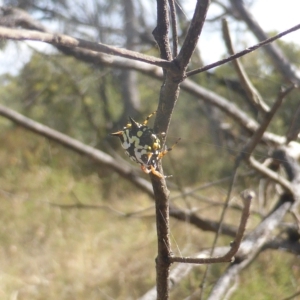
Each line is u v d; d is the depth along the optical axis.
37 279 0.45
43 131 0.35
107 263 0.47
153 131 0.14
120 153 0.67
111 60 0.27
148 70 0.29
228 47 0.21
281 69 0.32
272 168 0.33
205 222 0.32
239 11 0.33
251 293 0.38
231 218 0.50
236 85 0.45
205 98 0.31
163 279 0.16
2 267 0.47
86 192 0.64
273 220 0.25
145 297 0.23
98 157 0.35
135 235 0.53
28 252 0.51
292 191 0.26
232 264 0.23
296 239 0.28
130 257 0.47
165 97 0.14
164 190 0.14
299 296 0.37
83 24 0.40
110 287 0.43
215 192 0.56
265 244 0.28
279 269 0.41
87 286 0.44
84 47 0.11
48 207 0.59
